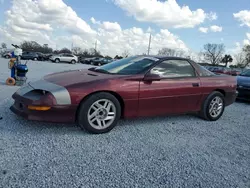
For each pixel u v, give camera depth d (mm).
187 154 2705
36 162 2256
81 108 2967
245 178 2271
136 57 4070
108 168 2252
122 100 3227
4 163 2188
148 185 2025
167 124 3824
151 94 3412
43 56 32375
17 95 3111
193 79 3910
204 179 2193
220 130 3725
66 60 30969
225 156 2736
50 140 2787
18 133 2912
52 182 1953
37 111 2830
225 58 62562
